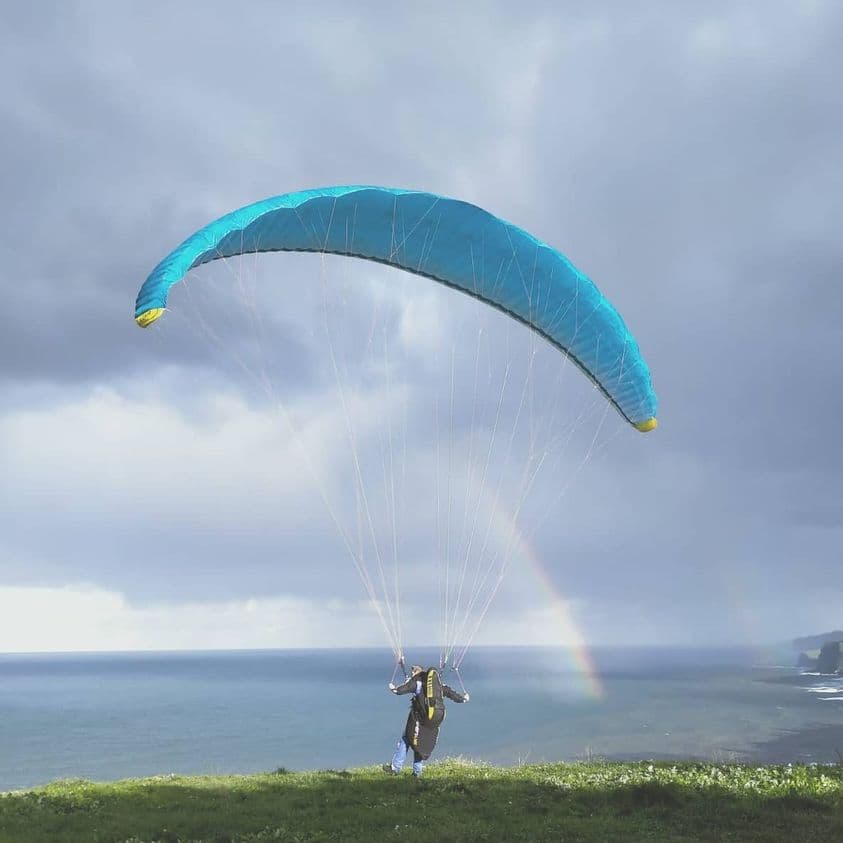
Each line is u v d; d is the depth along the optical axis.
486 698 171.25
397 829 11.85
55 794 15.20
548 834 11.66
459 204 17.70
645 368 20.52
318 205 17.20
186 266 14.76
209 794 15.16
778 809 13.38
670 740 93.94
